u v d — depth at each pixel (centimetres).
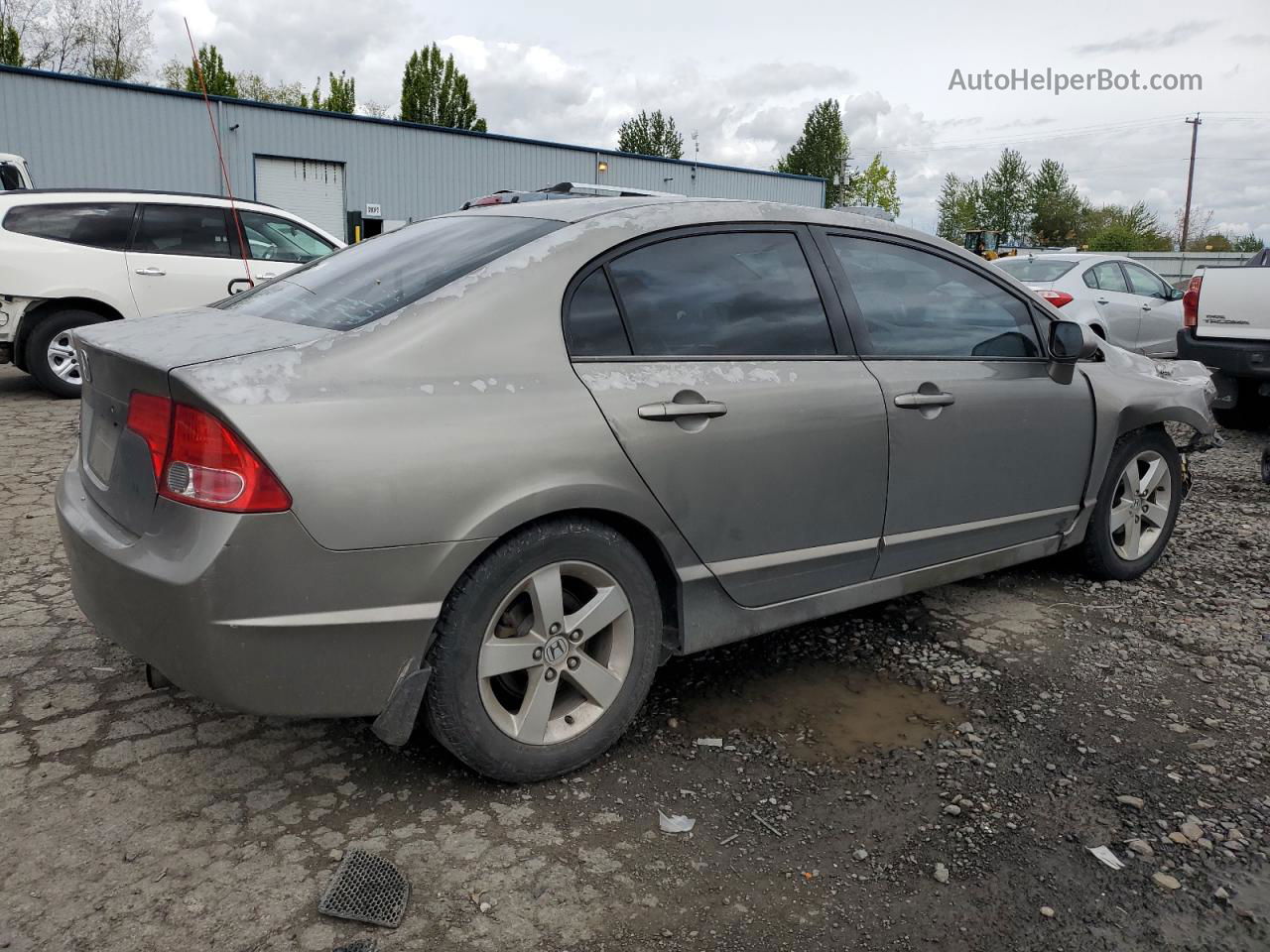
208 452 209
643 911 209
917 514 327
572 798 252
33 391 863
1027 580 430
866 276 325
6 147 1977
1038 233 7075
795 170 6662
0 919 198
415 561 222
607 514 258
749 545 285
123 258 816
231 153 2236
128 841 227
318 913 204
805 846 235
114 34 4053
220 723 284
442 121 4906
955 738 289
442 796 251
